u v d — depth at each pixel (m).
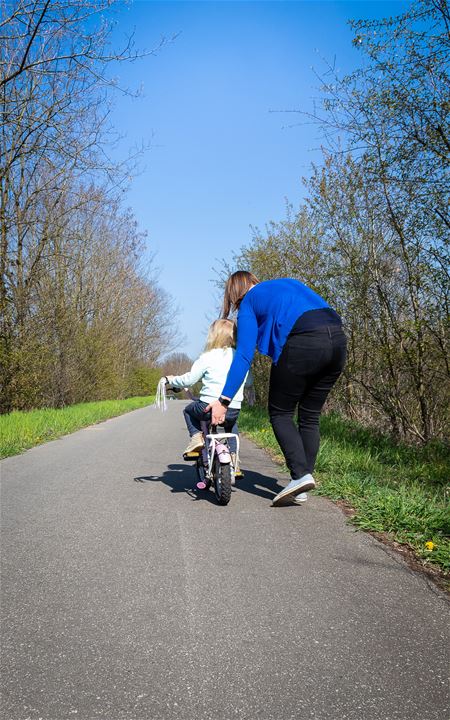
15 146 13.30
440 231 6.69
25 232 15.82
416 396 8.12
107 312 28.42
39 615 2.54
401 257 7.55
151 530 3.85
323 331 4.11
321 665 2.10
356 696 1.90
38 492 5.18
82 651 2.21
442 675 2.03
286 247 11.81
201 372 4.91
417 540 3.51
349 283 8.63
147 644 2.26
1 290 14.72
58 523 4.06
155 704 1.87
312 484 4.29
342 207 8.49
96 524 4.02
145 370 48.00
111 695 1.92
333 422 9.75
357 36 6.48
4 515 4.30
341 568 3.10
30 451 8.47
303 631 2.37
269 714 1.81
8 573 3.06
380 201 7.56
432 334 7.15
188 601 2.67
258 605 2.62
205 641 2.28
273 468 6.44
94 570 3.09
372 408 9.62
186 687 1.96
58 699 1.90
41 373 16.89
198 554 3.34
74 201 16.81
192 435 5.13
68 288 20.70
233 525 3.96
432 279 6.87
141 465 6.81
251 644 2.26
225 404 4.23
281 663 2.11
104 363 26.44
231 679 2.01
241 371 4.21
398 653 2.18
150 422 14.95
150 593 2.77
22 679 2.02
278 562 3.19
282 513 4.29
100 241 26.39
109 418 17.64
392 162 6.95
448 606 2.62
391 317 7.95
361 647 2.23
